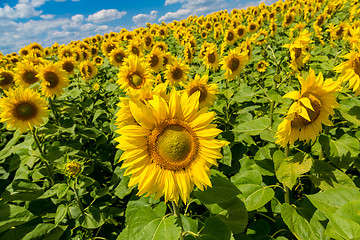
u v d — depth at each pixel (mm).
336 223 2121
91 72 8273
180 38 14250
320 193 2568
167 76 6059
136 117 2074
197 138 2201
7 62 12359
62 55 10414
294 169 2730
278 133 2701
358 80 2926
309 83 2500
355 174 3846
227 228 2295
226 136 4406
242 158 4090
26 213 2881
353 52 2863
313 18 12164
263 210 3250
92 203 3811
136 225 2219
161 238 1976
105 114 6410
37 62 6812
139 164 2129
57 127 4582
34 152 4125
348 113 3037
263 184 3629
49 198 3945
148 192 2121
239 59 5906
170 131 2150
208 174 2164
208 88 4613
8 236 2934
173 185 2137
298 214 2705
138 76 5500
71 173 3223
